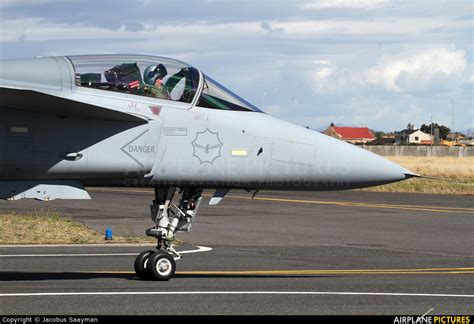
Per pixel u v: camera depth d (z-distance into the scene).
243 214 96.44
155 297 38.53
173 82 43.62
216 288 41.97
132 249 60.75
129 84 42.75
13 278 44.81
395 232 78.88
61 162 41.00
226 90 45.38
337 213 100.50
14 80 41.09
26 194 41.16
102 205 105.69
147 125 42.34
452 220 93.31
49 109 40.38
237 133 44.06
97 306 35.75
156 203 45.31
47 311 34.34
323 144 45.53
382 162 46.28
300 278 47.03
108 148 41.62
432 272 51.09
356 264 54.88
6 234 66.62
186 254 58.53
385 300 39.09
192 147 43.22
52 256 55.81
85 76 42.16
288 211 102.00
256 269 51.19
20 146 40.44
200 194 45.66
